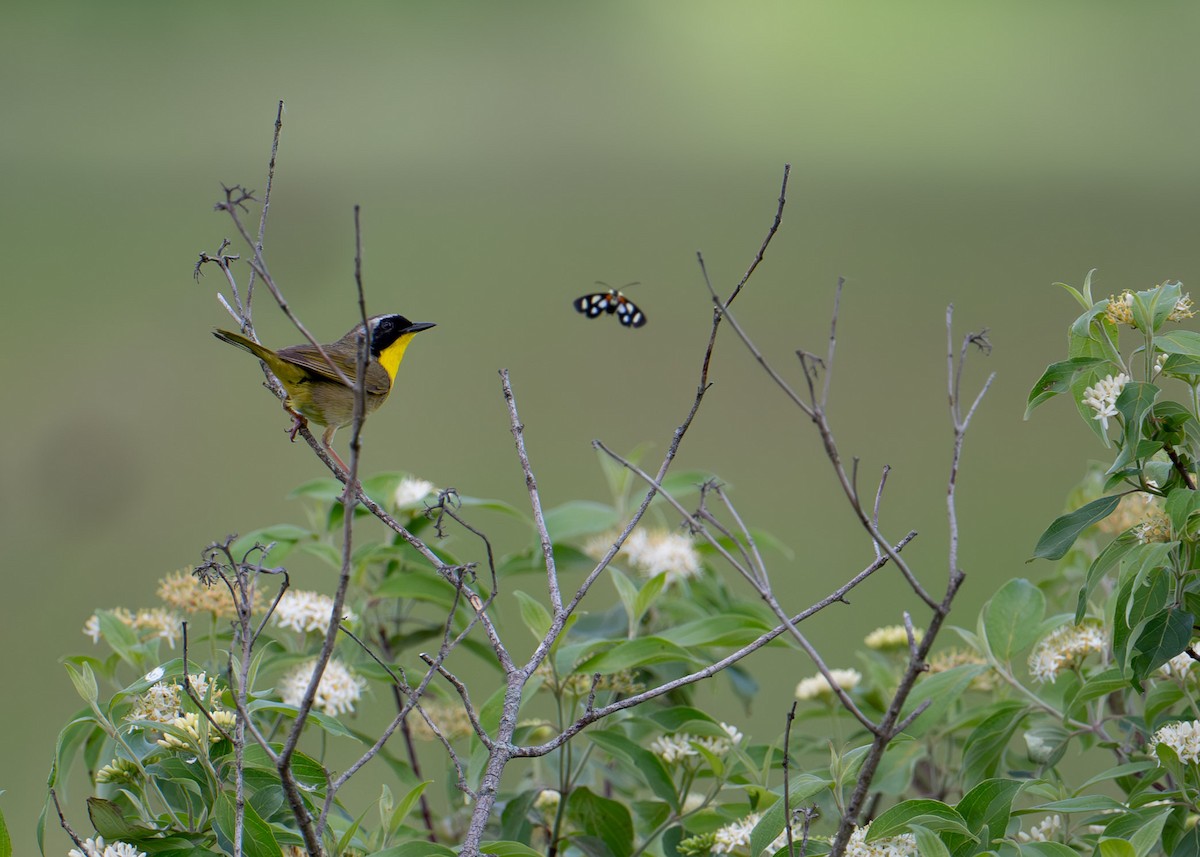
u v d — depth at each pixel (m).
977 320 23.36
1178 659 4.03
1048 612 5.48
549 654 4.44
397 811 3.75
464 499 5.60
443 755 7.81
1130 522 5.22
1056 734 4.29
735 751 4.41
